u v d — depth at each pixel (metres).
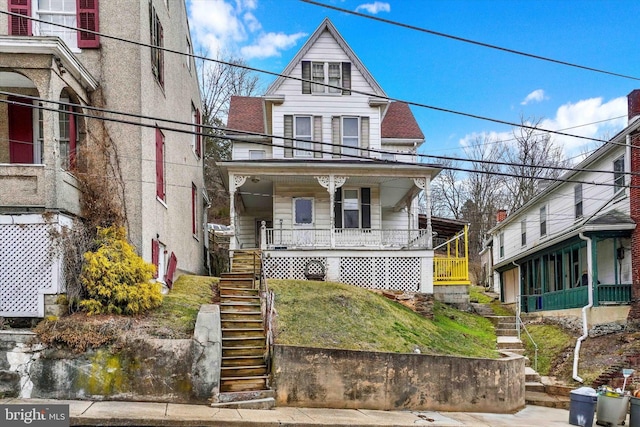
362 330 12.30
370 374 9.85
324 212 19.69
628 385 12.27
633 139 16.28
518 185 45.34
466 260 19.86
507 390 10.97
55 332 8.73
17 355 8.53
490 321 18.45
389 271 16.91
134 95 11.61
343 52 20.20
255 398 9.23
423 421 9.17
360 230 18.61
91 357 8.68
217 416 8.11
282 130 19.77
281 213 19.52
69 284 9.57
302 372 9.52
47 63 9.61
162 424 7.71
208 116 42.81
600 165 18.48
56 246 9.45
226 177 19.03
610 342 14.78
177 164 15.91
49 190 9.61
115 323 9.23
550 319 18.47
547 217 22.94
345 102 20.02
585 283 18.47
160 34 14.00
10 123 11.71
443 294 19.78
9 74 10.72
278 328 11.32
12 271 9.37
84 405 8.22
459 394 10.46
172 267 13.93
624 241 16.84
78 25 11.59
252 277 14.36
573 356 14.54
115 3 11.74
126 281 9.93
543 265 22.72
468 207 50.56
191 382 8.84
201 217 20.84
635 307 15.60
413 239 20.06
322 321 12.27
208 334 9.05
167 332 9.29
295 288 14.32
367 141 19.91
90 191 10.80
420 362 10.25
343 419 8.69
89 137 11.31
